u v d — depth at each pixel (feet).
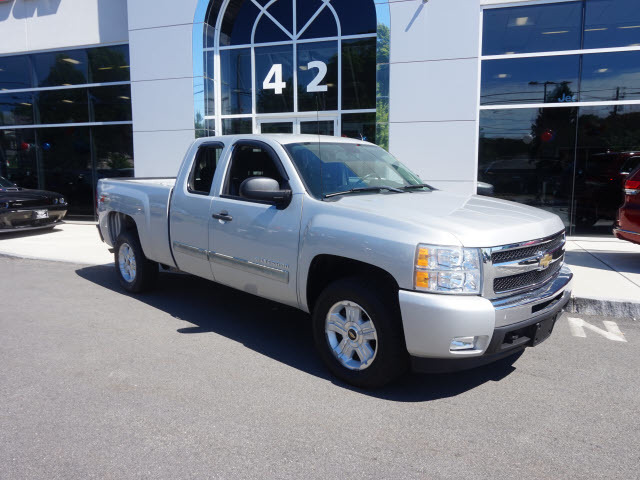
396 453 9.78
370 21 35.14
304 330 17.02
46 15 42.98
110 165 43.32
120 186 21.34
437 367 11.44
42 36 43.32
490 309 10.87
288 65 37.47
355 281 12.32
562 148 31.60
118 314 18.53
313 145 15.58
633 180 22.65
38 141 45.14
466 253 10.99
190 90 36.88
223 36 38.32
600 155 31.32
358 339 12.41
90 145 43.62
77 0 41.98
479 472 9.20
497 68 31.71
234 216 15.40
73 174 44.52
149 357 14.47
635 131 30.76
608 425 10.93
